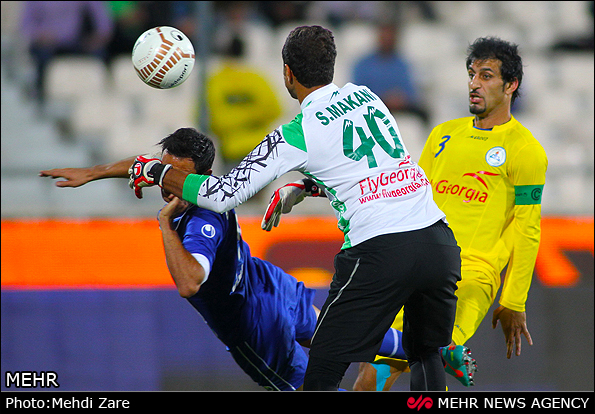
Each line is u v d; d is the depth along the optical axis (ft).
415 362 32.99
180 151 31.63
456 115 94.27
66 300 55.26
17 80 91.91
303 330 36.19
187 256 29.22
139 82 92.17
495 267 37.35
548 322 52.90
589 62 102.22
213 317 33.86
